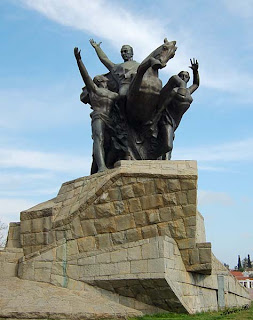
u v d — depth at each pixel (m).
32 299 11.78
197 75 18.38
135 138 17.83
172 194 13.36
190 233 13.27
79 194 15.03
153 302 12.76
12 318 10.52
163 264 12.27
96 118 17.14
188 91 17.39
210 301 15.19
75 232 14.11
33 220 15.21
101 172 15.18
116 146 17.55
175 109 17.44
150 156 17.98
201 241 17.08
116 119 17.62
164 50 16.25
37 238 14.92
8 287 12.90
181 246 13.36
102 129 17.05
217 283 15.95
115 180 13.88
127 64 18.22
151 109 17.25
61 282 13.59
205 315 12.77
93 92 17.44
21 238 15.31
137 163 14.38
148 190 13.55
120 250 13.11
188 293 13.32
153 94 16.80
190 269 13.47
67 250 14.02
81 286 13.30
